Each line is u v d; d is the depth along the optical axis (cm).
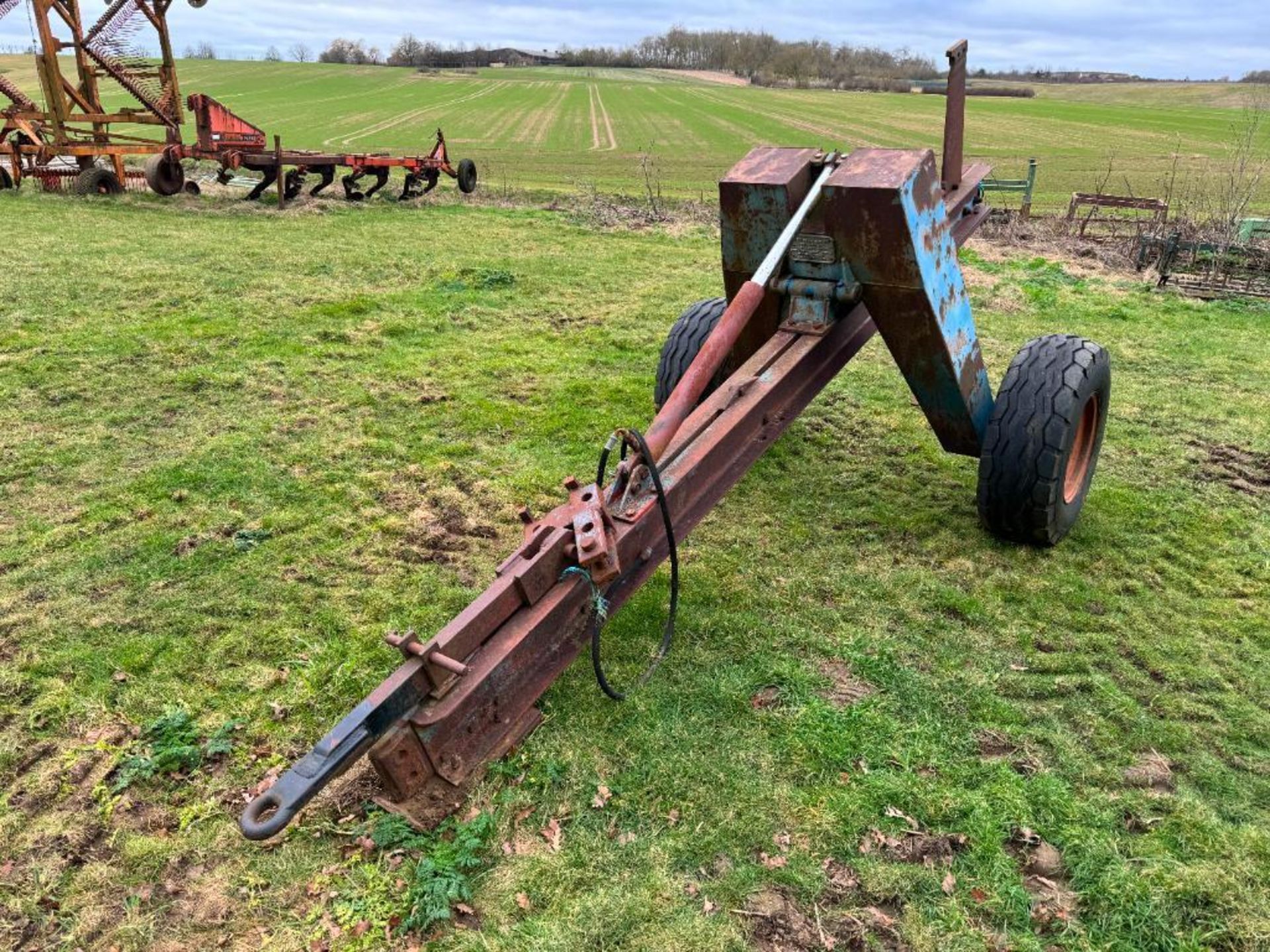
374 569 434
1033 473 427
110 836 284
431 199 1683
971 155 3102
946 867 275
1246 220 1285
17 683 350
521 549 309
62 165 1559
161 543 450
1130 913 260
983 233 1409
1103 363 441
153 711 338
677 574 362
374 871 269
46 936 252
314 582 422
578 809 292
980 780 307
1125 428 636
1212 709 348
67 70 6022
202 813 292
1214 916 259
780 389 389
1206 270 1145
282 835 282
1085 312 962
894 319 404
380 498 505
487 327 836
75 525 465
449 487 520
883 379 719
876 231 375
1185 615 412
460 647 280
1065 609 413
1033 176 1537
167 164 1527
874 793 300
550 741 318
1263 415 665
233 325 795
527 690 304
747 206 403
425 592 415
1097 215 1634
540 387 680
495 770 304
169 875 271
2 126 1762
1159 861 275
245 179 1850
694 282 1038
